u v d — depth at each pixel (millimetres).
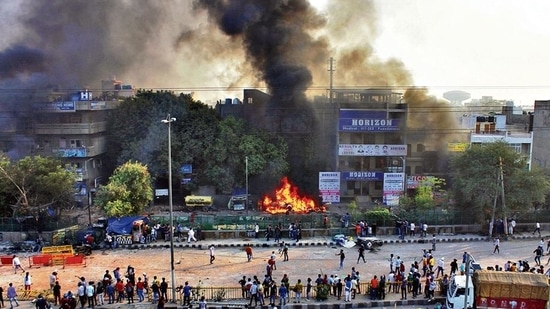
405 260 38938
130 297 30672
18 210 45469
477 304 26312
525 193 45312
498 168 45781
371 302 30328
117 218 44562
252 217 47562
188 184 62375
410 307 30141
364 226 45219
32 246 41688
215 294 31344
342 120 64562
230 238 45062
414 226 45938
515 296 25844
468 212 48219
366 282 33312
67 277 34844
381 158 67188
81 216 55531
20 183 45750
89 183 61969
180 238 44438
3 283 33625
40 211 46938
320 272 36062
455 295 27562
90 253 40719
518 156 47594
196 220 46781
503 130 67625
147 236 43531
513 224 46062
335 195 63625
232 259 39156
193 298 30828
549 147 64438
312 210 60062
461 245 43375
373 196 67312
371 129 64938
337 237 43719
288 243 43281
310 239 44844
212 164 61594
